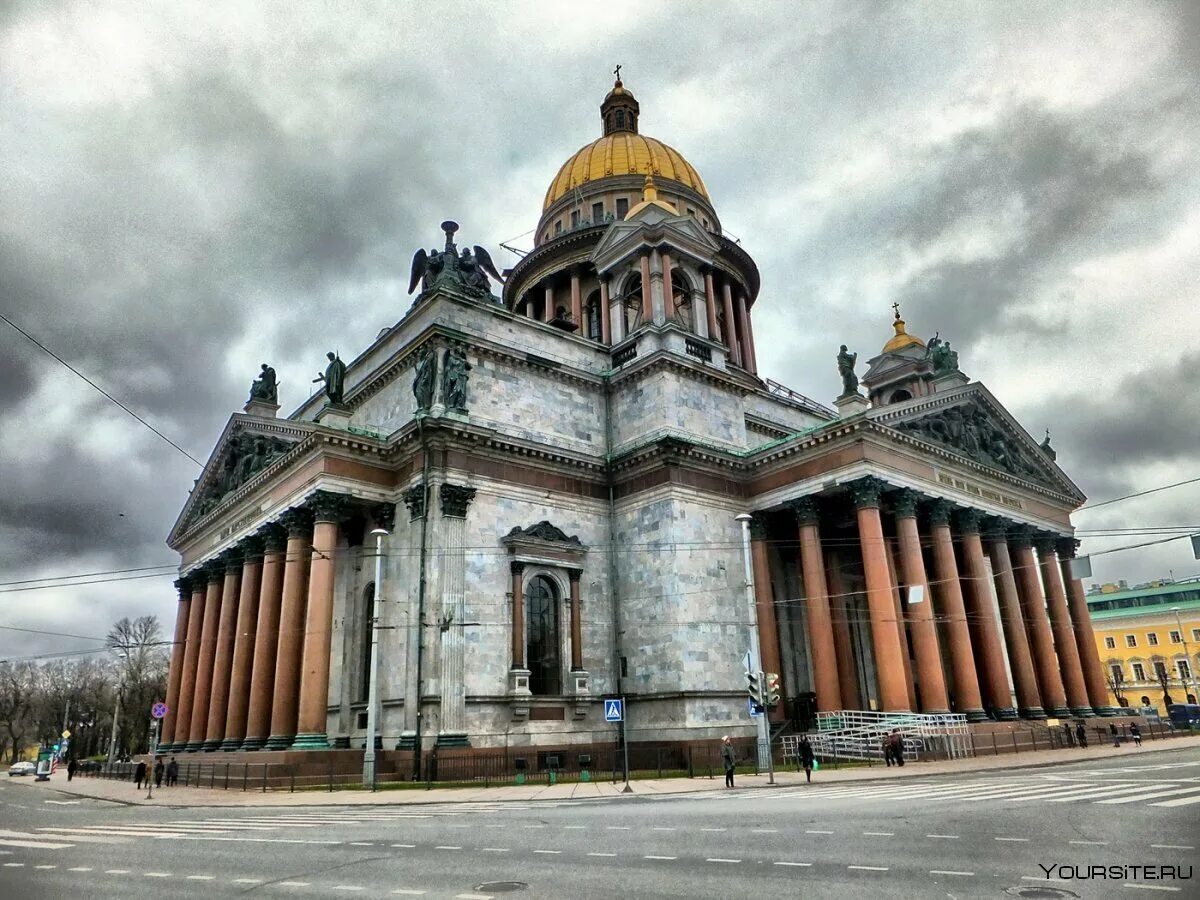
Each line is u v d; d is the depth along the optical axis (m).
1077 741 53.47
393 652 43.44
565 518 49.00
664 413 50.72
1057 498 65.50
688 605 46.72
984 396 60.22
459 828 21.25
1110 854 13.92
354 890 12.93
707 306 59.50
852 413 47.97
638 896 11.73
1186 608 127.75
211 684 58.19
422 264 53.94
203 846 19.08
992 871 12.83
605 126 94.12
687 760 43.22
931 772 35.16
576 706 45.38
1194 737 63.47
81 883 14.20
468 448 45.41
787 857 14.79
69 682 150.50
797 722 49.53
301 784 38.69
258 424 56.72
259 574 52.94
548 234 83.12
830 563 57.31
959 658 49.25
